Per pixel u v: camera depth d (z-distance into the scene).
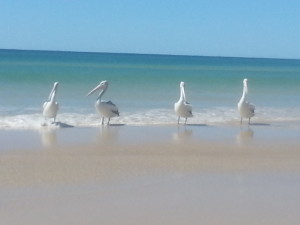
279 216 8.83
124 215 8.77
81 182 10.71
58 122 17.80
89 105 22.95
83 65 77.94
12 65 68.25
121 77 46.72
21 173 11.26
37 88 31.61
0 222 8.33
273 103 26.80
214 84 40.69
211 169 12.07
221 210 9.09
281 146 14.96
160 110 22.20
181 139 15.66
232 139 15.91
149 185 10.61
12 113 19.84
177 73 59.38
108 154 13.30
